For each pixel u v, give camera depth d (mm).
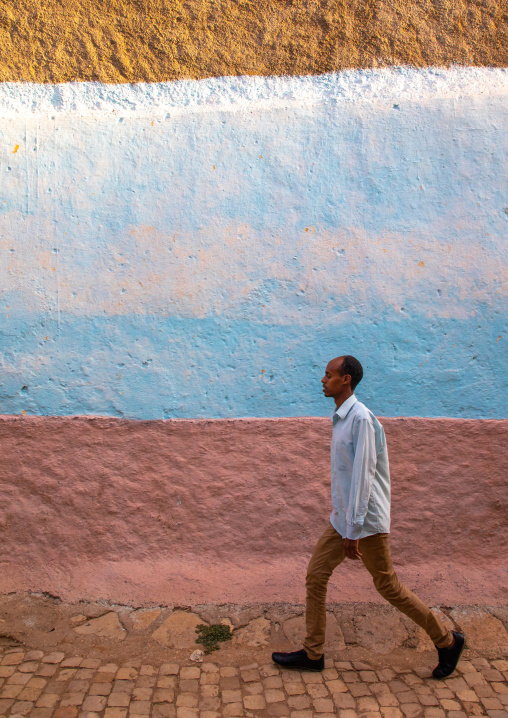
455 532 3830
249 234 3881
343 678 3025
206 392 3879
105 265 3885
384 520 2949
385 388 3857
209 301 3879
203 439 3852
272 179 3900
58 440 3848
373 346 3855
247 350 3869
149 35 3945
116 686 2896
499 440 3852
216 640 3328
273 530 3824
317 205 3887
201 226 3883
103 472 3842
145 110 3941
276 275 3871
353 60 3945
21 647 3225
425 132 3914
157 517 3830
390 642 3338
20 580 3725
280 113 3922
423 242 3873
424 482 3838
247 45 3949
